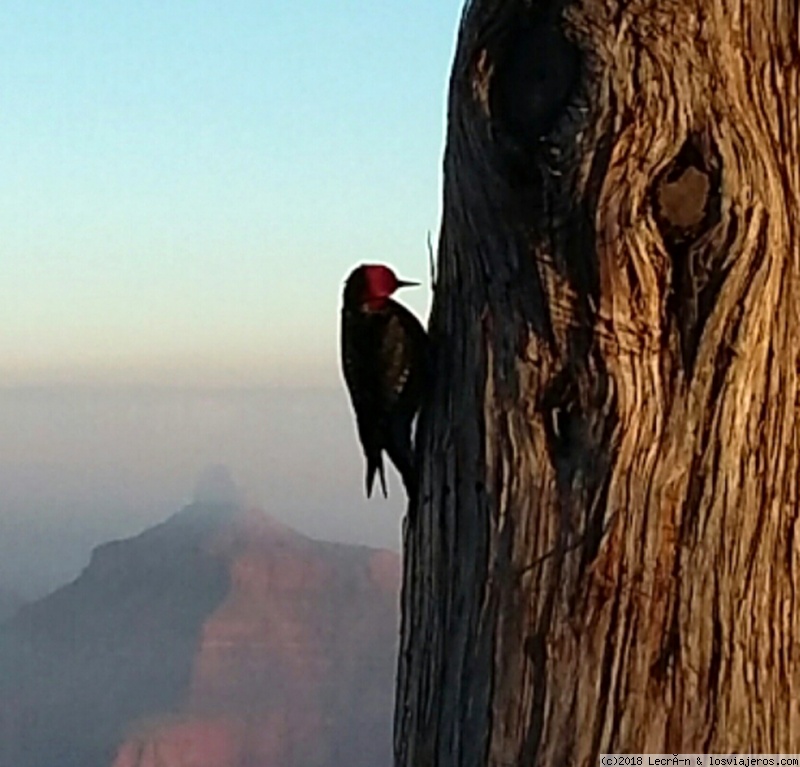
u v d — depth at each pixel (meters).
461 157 5.40
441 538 5.74
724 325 5.11
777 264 5.16
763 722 5.21
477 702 5.45
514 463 5.33
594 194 5.07
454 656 5.61
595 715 5.20
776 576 5.23
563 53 5.14
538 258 5.20
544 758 5.25
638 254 5.07
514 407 5.32
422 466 5.91
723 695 5.17
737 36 5.19
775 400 5.21
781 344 5.21
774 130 5.26
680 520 5.16
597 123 5.04
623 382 5.11
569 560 5.23
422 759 5.75
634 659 5.18
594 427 5.17
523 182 5.24
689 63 5.09
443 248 5.76
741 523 5.18
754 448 5.19
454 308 5.68
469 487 5.55
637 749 5.17
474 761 5.45
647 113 5.04
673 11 5.09
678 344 5.14
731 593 5.18
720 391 5.12
